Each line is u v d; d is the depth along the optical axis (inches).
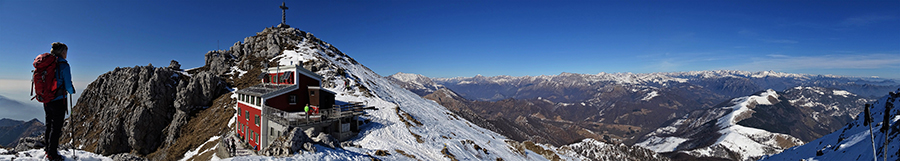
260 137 1520.7
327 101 1777.8
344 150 1032.8
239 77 3705.7
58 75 359.3
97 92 3105.3
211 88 2891.2
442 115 3034.0
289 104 1658.5
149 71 2888.8
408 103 3186.5
